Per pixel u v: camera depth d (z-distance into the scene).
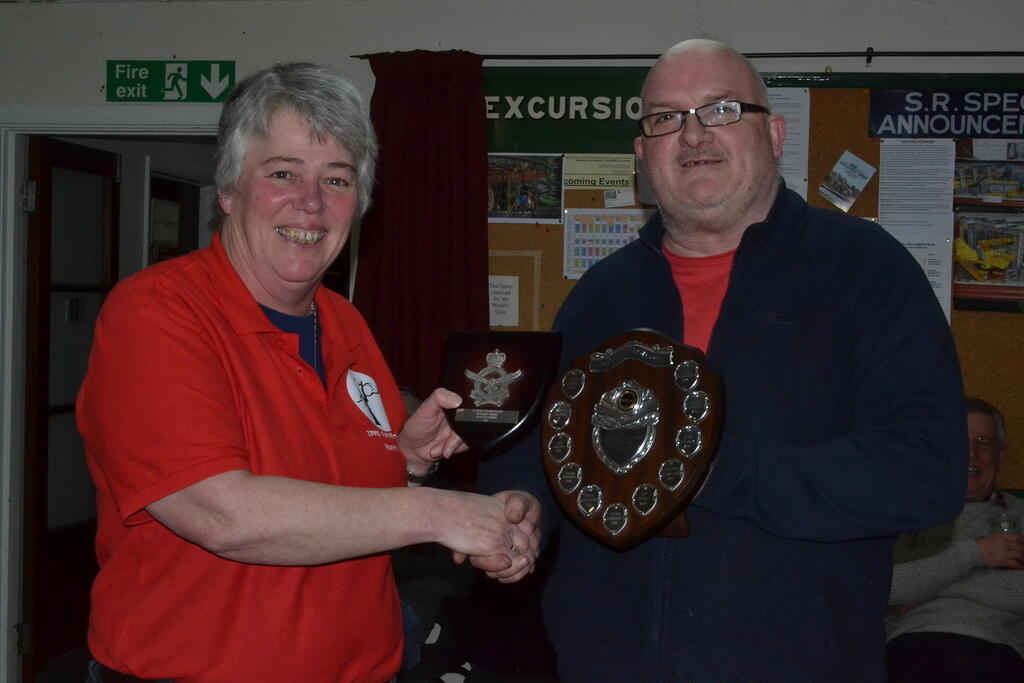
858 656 1.21
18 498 3.37
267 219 1.29
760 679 1.19
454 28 3.07
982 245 2.87
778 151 1.43
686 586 1.24
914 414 1.15
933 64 2.89
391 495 1.18
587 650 1.33
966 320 2.89
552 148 3.04
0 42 3.25
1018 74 2.85
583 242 3.04
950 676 2.41
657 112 1.37
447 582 2.21
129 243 4.01
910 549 2.56
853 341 1.23
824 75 2.91
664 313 1.38
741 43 2.96
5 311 3.33
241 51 3.17
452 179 2.97
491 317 3.09
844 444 1.15
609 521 1.21
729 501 1.16
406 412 1.59
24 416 3.39
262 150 1.29
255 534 1.10
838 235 1.29
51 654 3.49
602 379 1.29
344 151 1.32
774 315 1.26
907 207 2.90
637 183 3.00
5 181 3.32
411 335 3.00
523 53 3.04
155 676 1.19
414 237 3.01
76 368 3.74
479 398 1.42
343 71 3.12
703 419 1.17
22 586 3.39
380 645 1.36
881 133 2.90
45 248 3.43
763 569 1.21
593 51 3.02
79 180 3.71
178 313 1.19
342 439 1.34
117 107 3.22
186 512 1.12
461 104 2.98
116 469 1.15
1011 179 2.85
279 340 1.31
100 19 3.22
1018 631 2.48
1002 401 2.88
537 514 1.35
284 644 1.21
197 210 4.76
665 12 2.99
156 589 1.20
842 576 1.22
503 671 2.10
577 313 1.51
